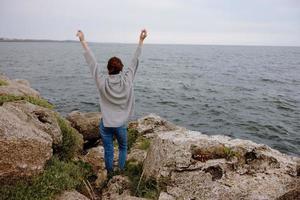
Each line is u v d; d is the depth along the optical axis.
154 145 6.11
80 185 5.82
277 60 128.75
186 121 21.23
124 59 110.06
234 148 5.63
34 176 4.95
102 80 5.55
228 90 37.56
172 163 5.37
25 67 60.19
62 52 165.88
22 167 4.79
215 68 76.69
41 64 70.94
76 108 23.48
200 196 4.88
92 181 6.25
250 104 28.19
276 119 22.33
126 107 5.74
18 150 4.77
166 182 5.28
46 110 7.52
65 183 5.23
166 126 8.98
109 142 5.91
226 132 18.86
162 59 119.38
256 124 20.73
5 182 4.67
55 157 6.26
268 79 51.91
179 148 5.52
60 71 55.09
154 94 32.81
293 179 4.99
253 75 59.34
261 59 135.62
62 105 24.36
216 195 4.81
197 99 30.25
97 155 7.00
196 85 41.97
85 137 9.51
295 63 107.94
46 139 5.58
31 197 4.61
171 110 24.72
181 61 107.25
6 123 4.89
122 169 6.19
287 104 28.62
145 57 135.00
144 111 24.06
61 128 7.34
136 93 33.09
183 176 5.23
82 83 39.03
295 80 51.28
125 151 6.14
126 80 5.70
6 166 4.63
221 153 5.56
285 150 15.90
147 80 46.50
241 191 4.81
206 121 21.38
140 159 6.74
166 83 43.50
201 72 63.69
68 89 33.31
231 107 26.52
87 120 9.70
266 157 5.48
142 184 5.56
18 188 4.64
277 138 17.88
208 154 5.54
